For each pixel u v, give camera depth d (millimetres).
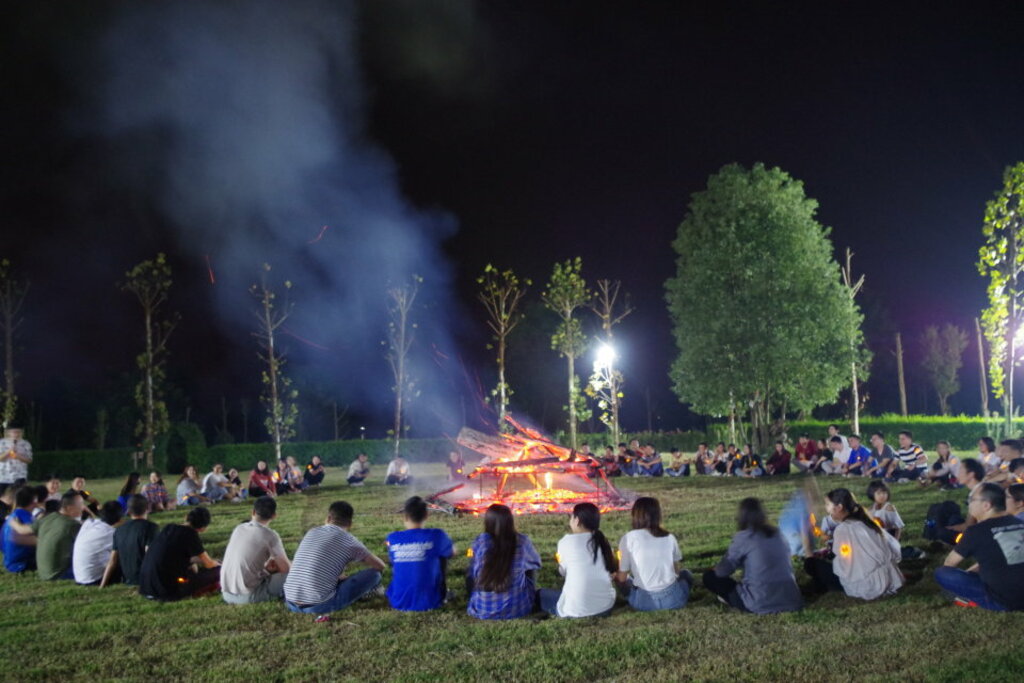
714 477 20391
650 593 7328
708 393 31125
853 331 30719
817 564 7828
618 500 14656
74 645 6934
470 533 12305
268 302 35375
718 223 30781
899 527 9398
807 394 30016
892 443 35531
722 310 30406
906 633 6410
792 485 17250
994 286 19875
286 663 6266
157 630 7277
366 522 14281
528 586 7406
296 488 21375
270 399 35812
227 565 8117
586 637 6598
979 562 7000
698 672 5762
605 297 32469
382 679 5840
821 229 31609
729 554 7305
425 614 7457
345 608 7734
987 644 6082
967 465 9711
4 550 10562
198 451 35781
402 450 40344
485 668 5992
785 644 6277
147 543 9078
